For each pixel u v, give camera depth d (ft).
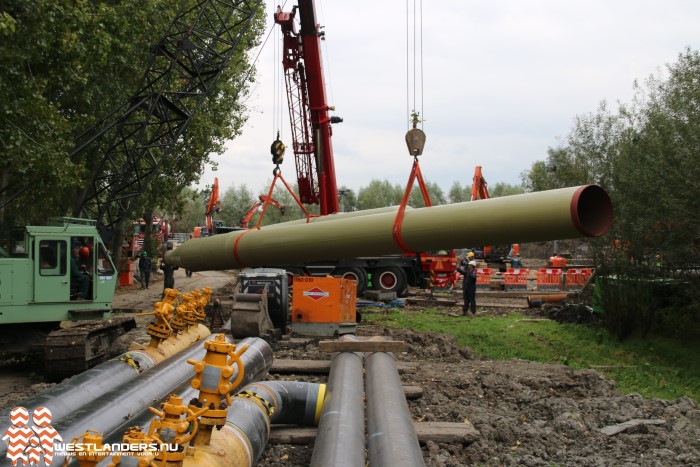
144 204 86.79
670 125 44.68
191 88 69.67
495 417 27.14
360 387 25.72
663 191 43.19
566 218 21.53
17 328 37.91
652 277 49.37
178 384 25.53
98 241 39.24
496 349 46.47
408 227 26.27
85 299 38.99
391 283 80.38
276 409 22.89
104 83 63.93
